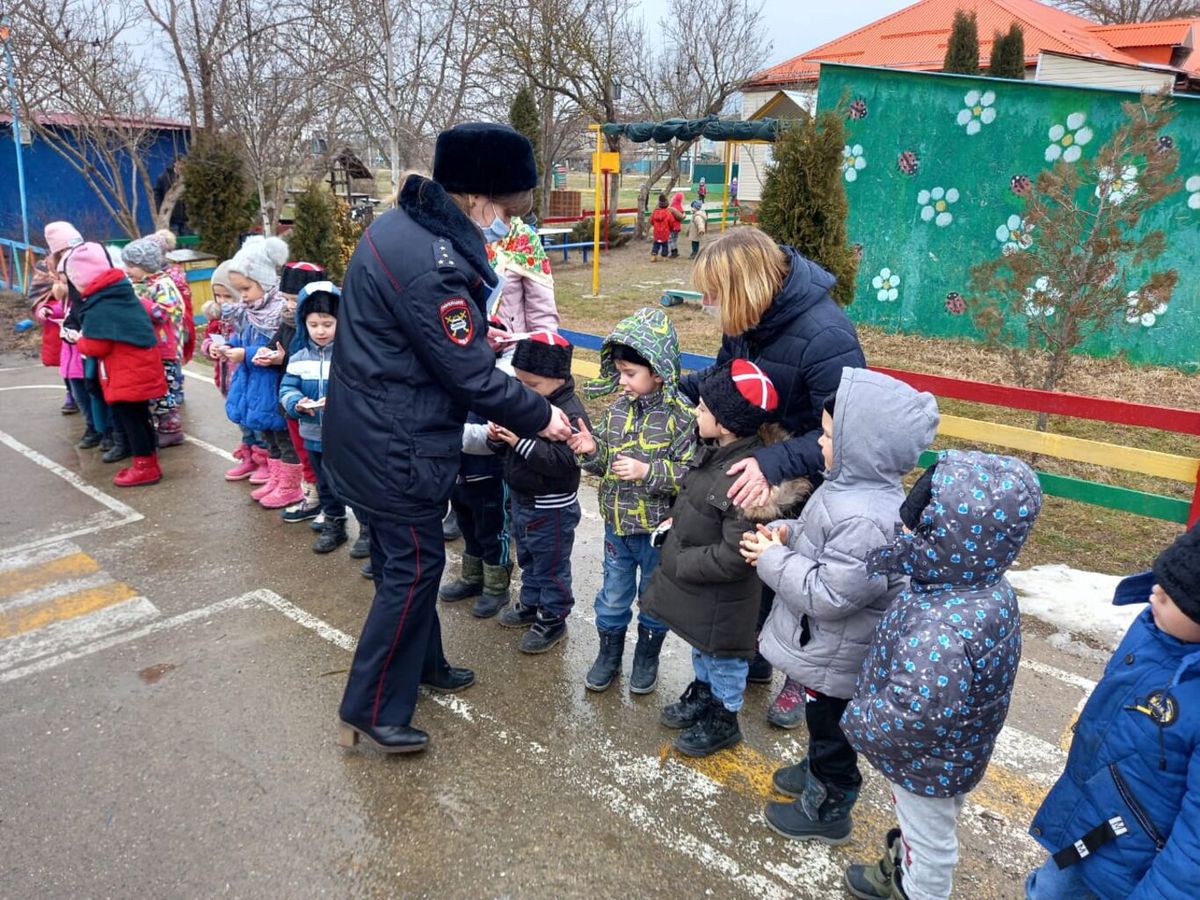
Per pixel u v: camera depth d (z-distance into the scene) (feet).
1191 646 5.17
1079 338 20.83
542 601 11.36
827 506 7.10
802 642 7.43
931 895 6.67
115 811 8.61
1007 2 80.02
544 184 75.92
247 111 38.96
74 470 18.88
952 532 5.74
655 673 10.59
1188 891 4.68
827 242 22.24
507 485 11.85
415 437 8.43
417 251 8.01
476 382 8.23
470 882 7.70
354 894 7.57
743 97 87.04
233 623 12.43
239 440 20.92
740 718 10.22
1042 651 11.53
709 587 8.56
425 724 10.05
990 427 14.84
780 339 8.27
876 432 6.81
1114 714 5.42
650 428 9.50
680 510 8.80
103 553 14.74
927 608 6.04
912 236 32.53
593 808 8.66
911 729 5.96
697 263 8.38
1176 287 27.71
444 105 45.75
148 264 19.51
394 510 8.57
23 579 13.80
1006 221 30.60
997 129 30.01
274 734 9.86
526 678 11.00
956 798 6.64
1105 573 13.91
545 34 67.21
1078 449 14.06
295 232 31.96
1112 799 5.38
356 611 12.75
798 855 8.05
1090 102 28.27
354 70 40.04
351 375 8.38
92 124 38.91
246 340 15.79
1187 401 24.89
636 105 82.48
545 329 13.30
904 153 31.86
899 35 82.79
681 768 9.28
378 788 8.94
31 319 35.65
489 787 8.96
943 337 32.71
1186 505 13.25
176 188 43.32
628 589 10.26
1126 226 20.49
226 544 15.08
